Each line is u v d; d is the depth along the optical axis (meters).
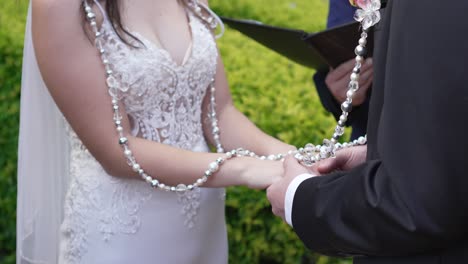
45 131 2.22
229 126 2.26
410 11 1.27
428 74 1.23
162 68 1.97
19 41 4.12
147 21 2.00
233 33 4.70
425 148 1.24
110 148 1.94
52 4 1.81
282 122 3.22
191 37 2.10
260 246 3.16
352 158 1.84
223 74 2.28
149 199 2.07
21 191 2.28
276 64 3.95
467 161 1.22
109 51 1.91
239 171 1.92
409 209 1.26
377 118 1.44
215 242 2.28
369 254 1.38
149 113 2.03
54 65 1.85
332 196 1.42
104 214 2.07
